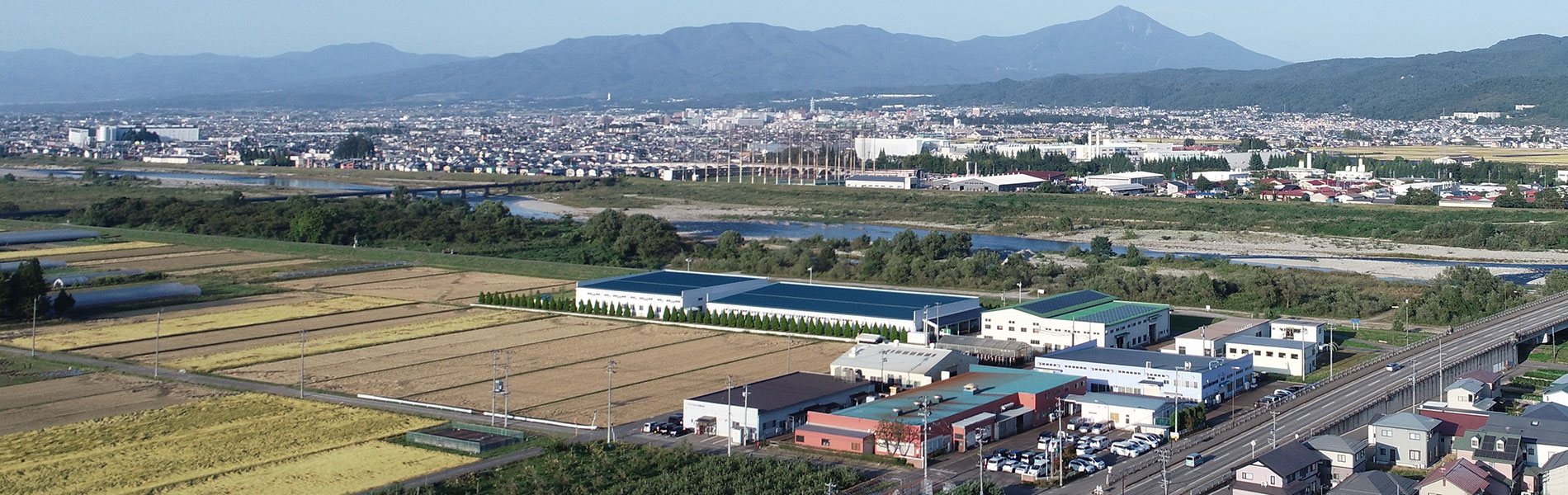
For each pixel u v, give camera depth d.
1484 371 167.62
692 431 149.00
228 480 127.12
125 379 175.25
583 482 127.12
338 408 158.00
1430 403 151.00
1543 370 189.50
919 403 149.88
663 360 190.00
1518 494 124.75
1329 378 175.50
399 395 166.25
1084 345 188.38
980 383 162.25
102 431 146.38
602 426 150.62
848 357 174.75
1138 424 149.88
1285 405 160.62
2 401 161.38
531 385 172.62
